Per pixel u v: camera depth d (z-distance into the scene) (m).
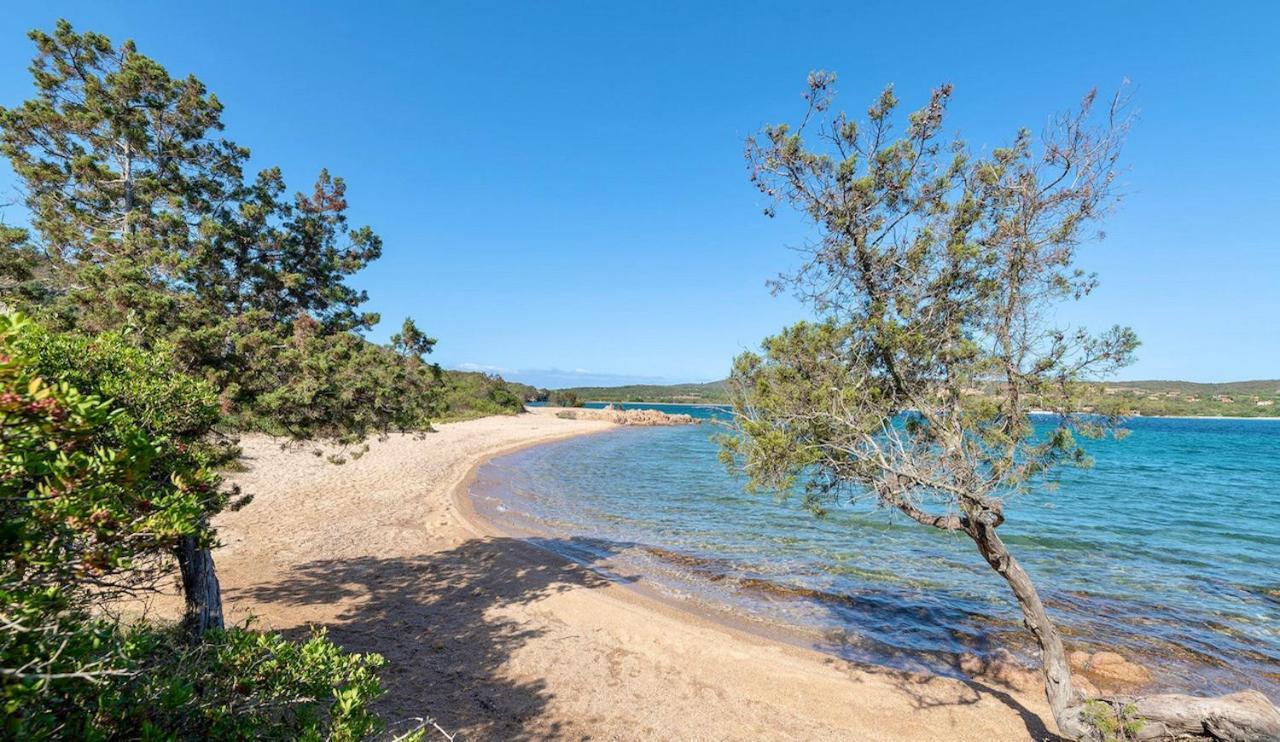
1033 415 5.85
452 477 28.19
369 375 9.12
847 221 6.15
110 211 9.50
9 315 2.28
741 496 24.67
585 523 19.45
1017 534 17.58
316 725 3.38
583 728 7.05
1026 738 7.25
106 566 2.40
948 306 5.98
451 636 9.42
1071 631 10.51
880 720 7.58
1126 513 20.83
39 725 2.24
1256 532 17.92
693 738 7.02
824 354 6.57
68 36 8.92
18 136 8.79
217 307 8.54
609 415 87.88
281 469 25.11
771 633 10.42
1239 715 5.32
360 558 13.65
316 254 11.10
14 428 1.99
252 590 10.96
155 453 2.50
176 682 2.77
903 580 13.34
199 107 10.02
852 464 6.46
